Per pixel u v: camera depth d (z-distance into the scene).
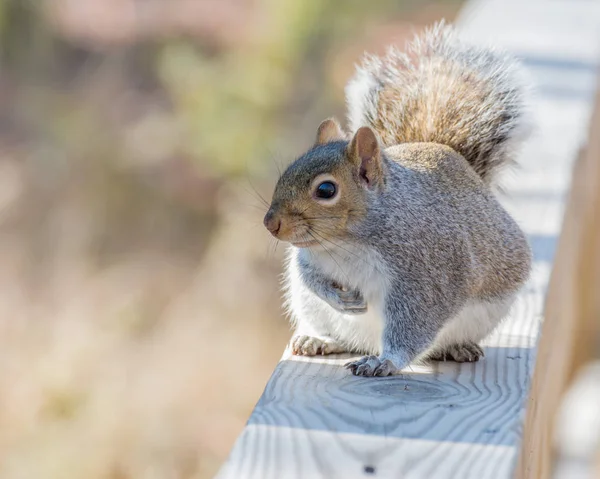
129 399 17.31
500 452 3.96
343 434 4.13
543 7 12.62
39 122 26.55
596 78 10.42
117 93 26.30
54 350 18.66
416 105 6.59
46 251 24.03
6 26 27.53
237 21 23.67
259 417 4.33
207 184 23.77
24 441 16.17
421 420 4.29
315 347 5.56
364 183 5.68
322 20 24.12
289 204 5.67
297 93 24.61
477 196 5.94
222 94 24.23
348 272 5.71
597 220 10.29
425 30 7.09
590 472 10.79
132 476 16.11
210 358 19.00
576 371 10.37
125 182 24.64
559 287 7.04
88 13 23.81
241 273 21.44
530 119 6.68
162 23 23.77
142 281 22.39
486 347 5.58
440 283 5.60
